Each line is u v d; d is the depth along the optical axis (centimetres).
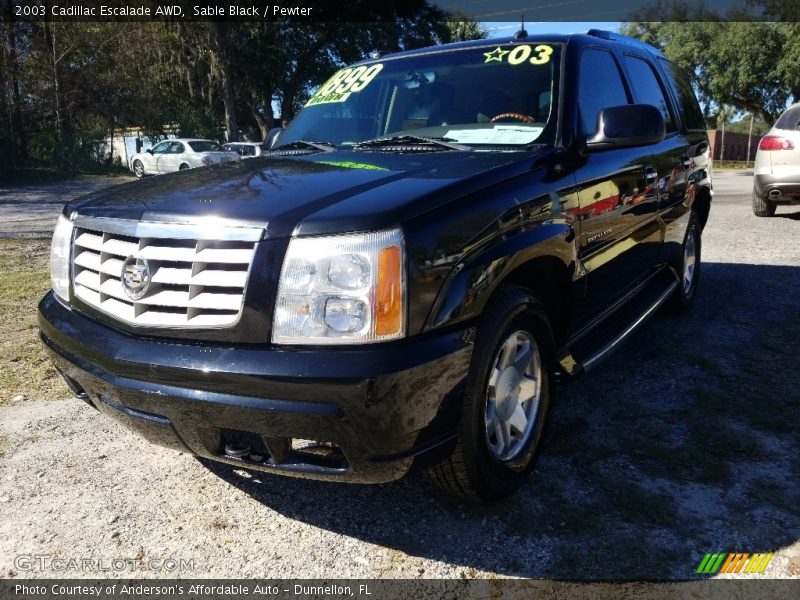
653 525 246
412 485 279
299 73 3191
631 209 362
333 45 3180
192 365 210
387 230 206
